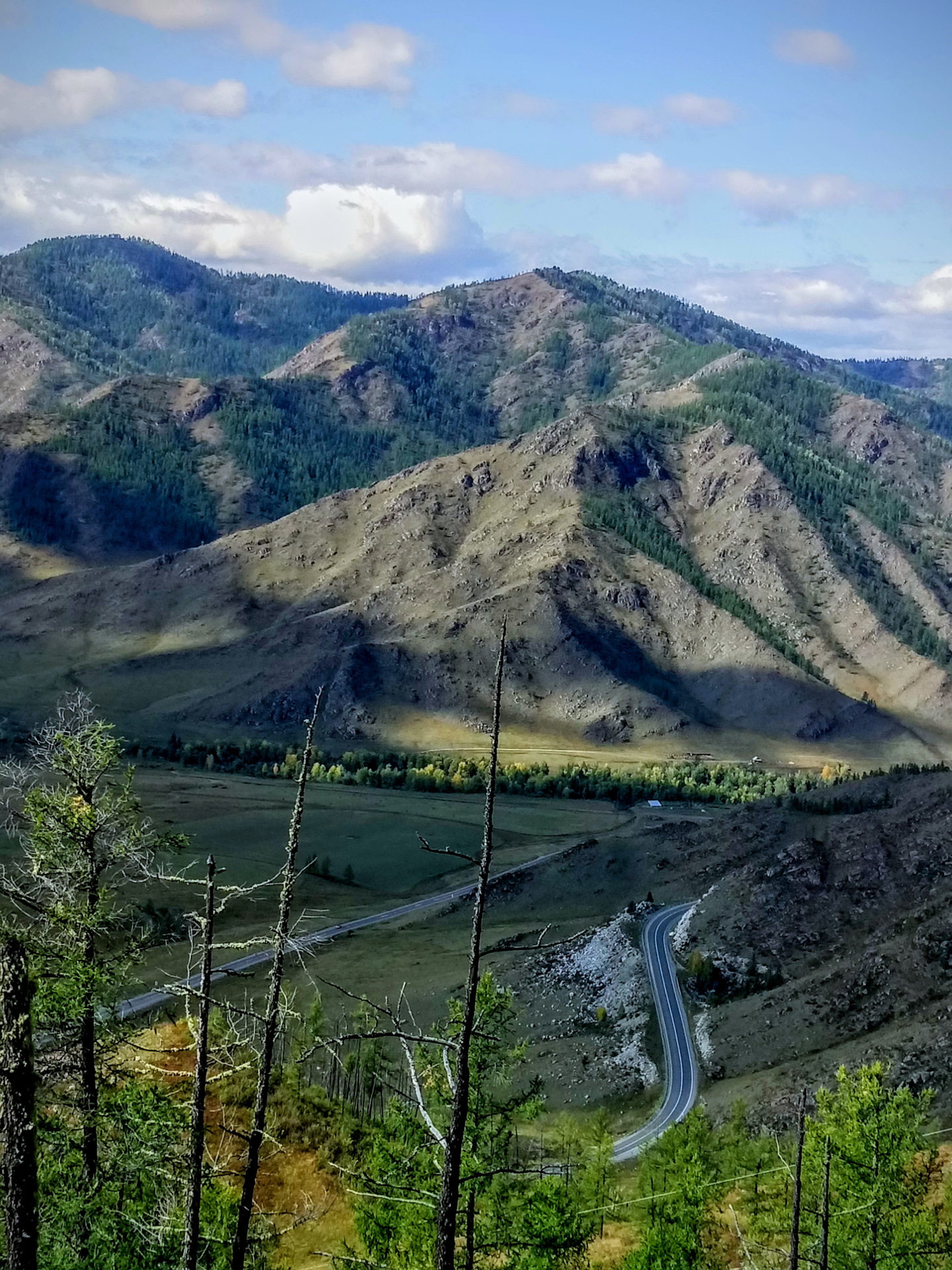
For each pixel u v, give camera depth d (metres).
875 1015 106.62
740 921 137.12
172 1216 26.73
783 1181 48.50
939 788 159.62
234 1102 52.69
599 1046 116.31
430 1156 31.81
